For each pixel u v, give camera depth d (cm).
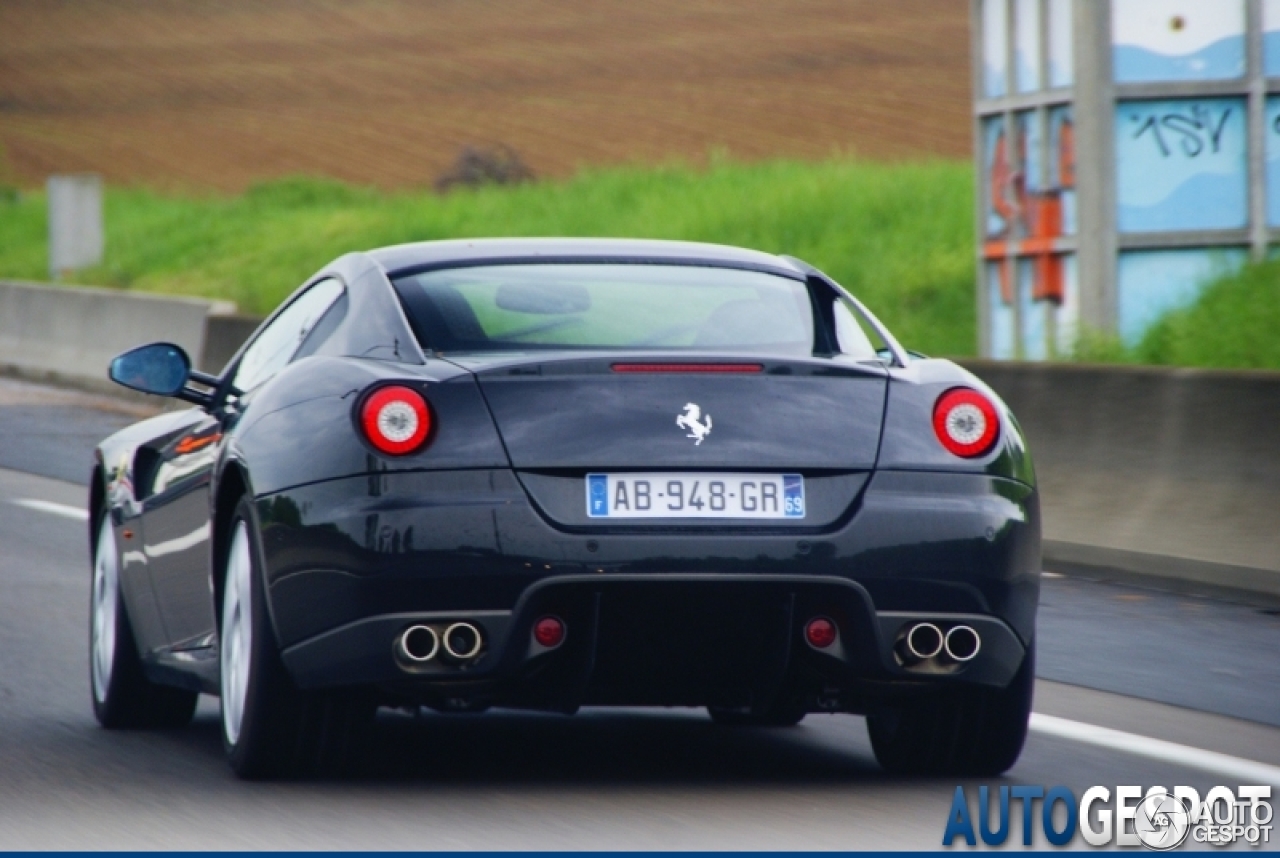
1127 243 6362
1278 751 2483
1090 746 2502
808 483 2066
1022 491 2153
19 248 14975
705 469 2047
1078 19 6356
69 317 9406
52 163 17650
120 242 14112
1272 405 3869
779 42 19488
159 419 2819
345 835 1956
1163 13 6381
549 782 2250
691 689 2102
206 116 19025
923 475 2097
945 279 8619
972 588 2089
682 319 2236
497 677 2042
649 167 13538
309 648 2073
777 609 2053
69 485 5572
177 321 8638
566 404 2055
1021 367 4450
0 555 4316
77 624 3481
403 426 2044
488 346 2156
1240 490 3903
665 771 2339
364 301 2269
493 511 2012
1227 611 3656
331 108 18800
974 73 6950
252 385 2423
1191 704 2798
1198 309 6241
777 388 2095
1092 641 3331
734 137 15250
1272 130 6438
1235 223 6456
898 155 13738
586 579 2003
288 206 14738
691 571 2014
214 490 2278
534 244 2395
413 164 16088
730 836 1972
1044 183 6594
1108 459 4200
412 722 2683
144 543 2583
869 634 2066
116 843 1933
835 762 2427
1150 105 6400
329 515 2047
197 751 2448
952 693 2233
